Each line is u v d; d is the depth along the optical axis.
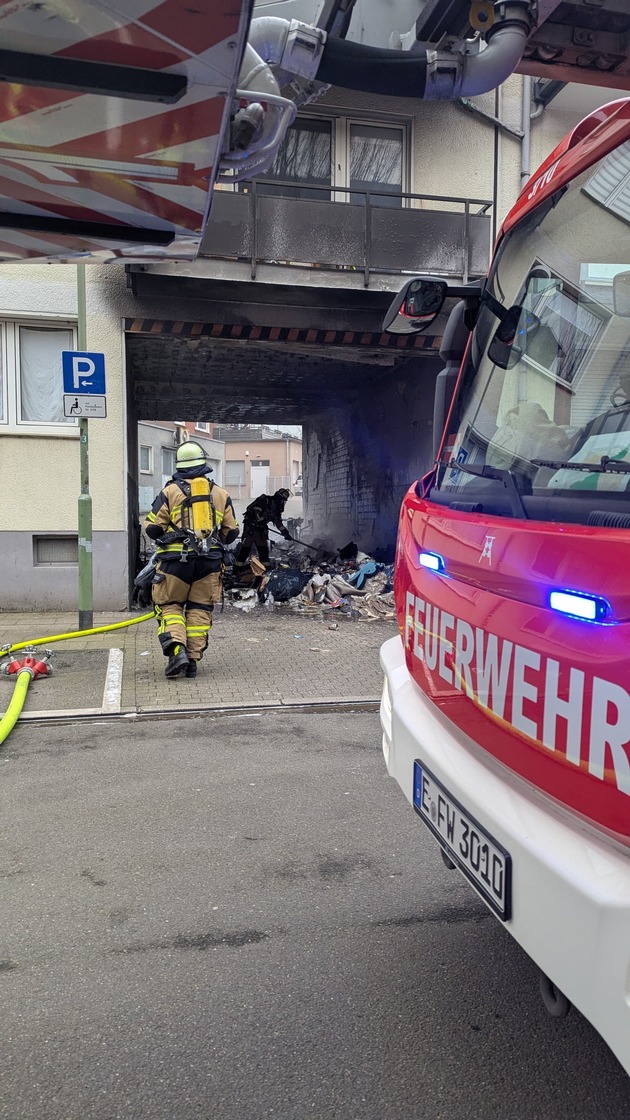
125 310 9.62
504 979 2.64
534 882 1.64
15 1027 2.39
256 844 3.68
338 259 9.50
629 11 6.07
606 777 1.46
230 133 2.37
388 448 14.30
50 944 2.84
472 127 10.69
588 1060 2.24
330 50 5.39
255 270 9.23
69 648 7.91
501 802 1.85
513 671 1.83
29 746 5.13
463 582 2.17
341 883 3.31
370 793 4.33
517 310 2.49
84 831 3.81
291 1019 2.42
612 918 1.40
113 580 9.88
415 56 5.54
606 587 1.45
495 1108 2.05
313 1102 2.07
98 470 9.76
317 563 12.70
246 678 6.91
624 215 1.96
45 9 1.68
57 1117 2.03
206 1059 2.24
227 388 16.05
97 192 2.53
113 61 1.88
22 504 9.70
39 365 9.77
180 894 3.21
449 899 3.18
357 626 9.65
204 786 4.42
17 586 9.76
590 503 1.72
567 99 10.78
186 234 2.92
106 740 5.27
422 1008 2.48
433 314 2.97
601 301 2.01
